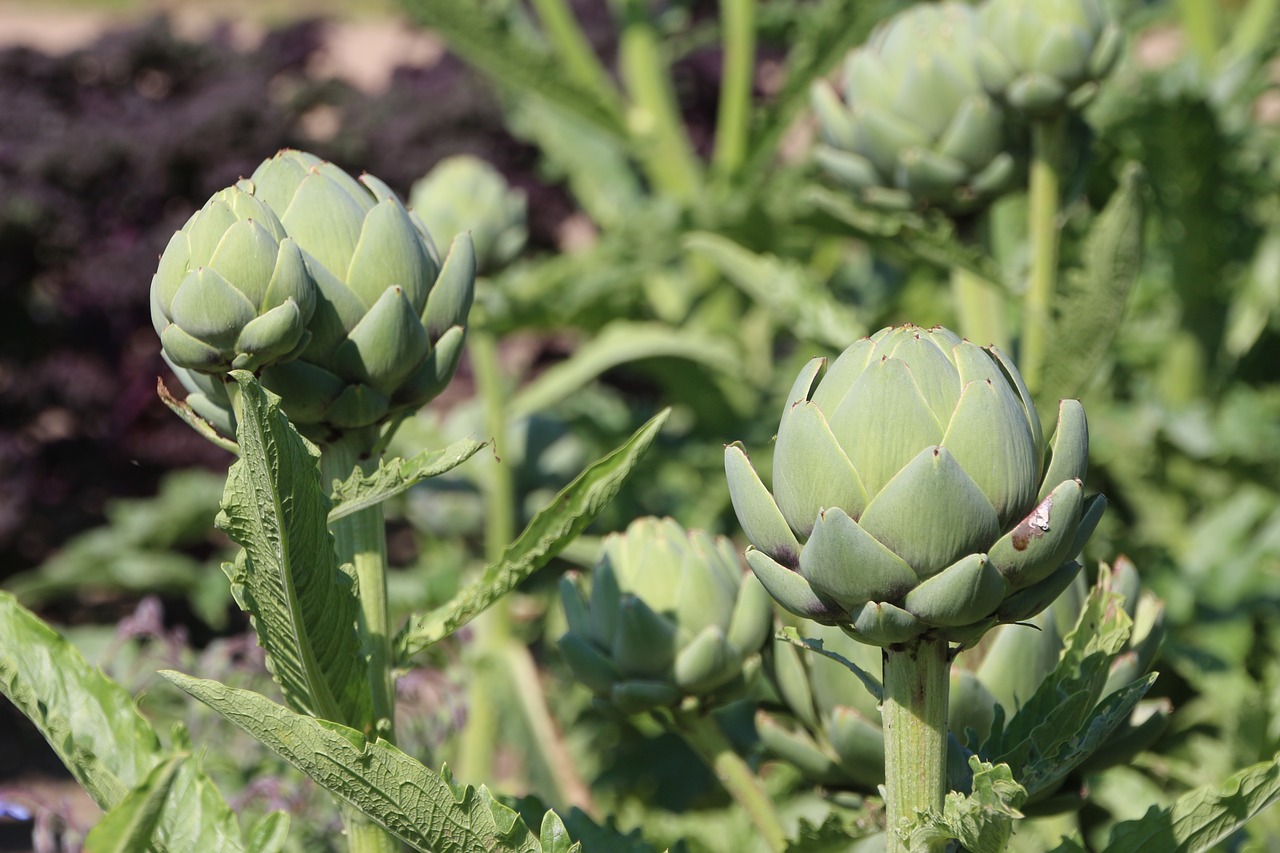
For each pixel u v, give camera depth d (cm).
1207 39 248
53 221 367
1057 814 135
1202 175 223
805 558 116
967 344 116
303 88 392
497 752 264
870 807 136
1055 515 114
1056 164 162
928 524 114
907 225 163
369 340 124
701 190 287
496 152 382
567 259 244
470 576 254
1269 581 195
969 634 116
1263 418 229
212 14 1082
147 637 175
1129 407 243
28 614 128
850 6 263
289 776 160
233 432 127
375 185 127
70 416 385
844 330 189
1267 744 154
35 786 292
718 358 256
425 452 124
